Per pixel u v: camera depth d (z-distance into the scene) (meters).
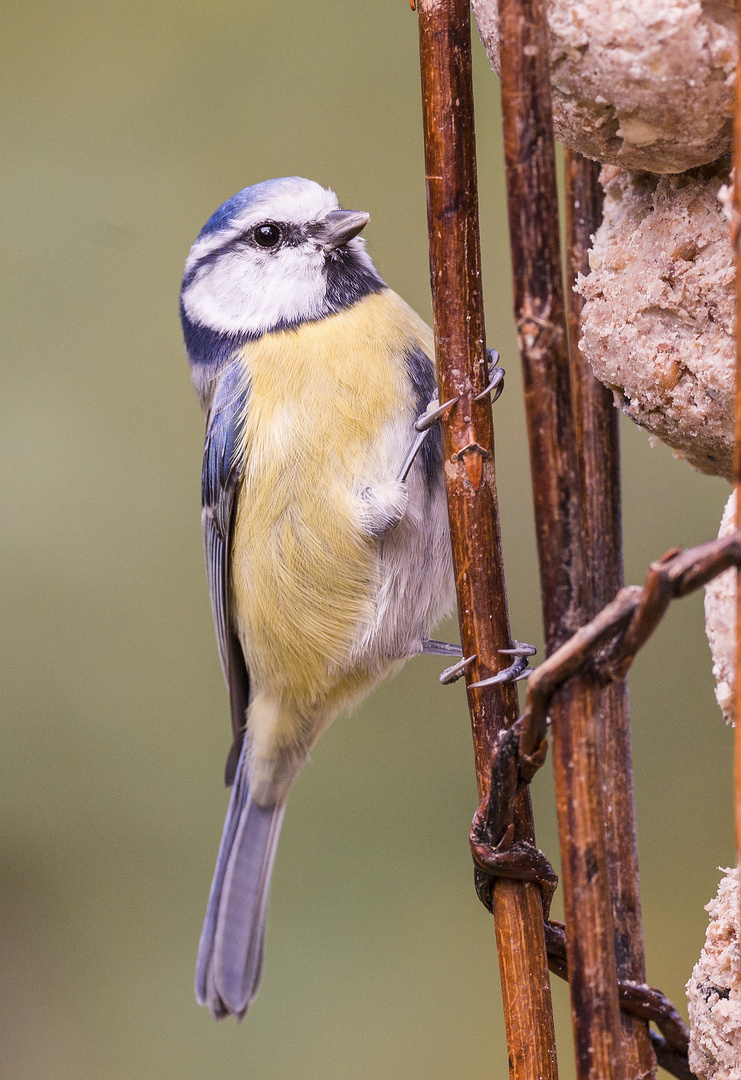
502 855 2.71
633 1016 2.90
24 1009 8.59
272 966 8.34
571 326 3.22
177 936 8.79
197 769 9.28
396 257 9.13
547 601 2.33
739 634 1.98
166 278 9.57
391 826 8.74
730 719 2.37
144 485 9.54
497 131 8.59
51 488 9.50
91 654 9.41
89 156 9.65
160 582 9.48
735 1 2.28
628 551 8.12
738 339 1.99
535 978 2.71
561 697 2.27
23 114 9.66
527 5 2.26
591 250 2.85
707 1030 2.65
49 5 9.71
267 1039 8.14
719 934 2.66
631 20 2.30
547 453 2.31
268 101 9.55
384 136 9.36
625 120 2.44
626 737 3.00
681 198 2.66
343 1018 8.11
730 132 2.42
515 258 2.30
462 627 2.92
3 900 8.98
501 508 8.67
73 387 9.60
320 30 9.54
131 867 9.06
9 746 9.27
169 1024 8.42
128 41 9.73
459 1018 8.02
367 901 8.51
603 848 2.28
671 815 7.96
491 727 2.86
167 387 9.59
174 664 9.42
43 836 9.12
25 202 9.63
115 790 9.24
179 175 9.56
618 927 2.93
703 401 2.66
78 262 9.62
